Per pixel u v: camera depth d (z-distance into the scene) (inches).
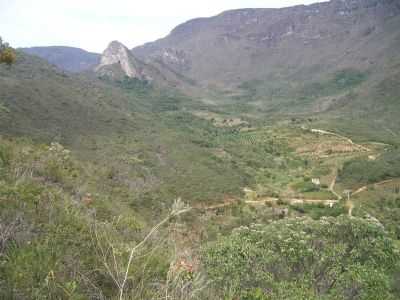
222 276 214.5
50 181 281.6
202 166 2118.6
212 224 1003.3
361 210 1595.7
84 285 118.9
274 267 252.2
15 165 259.3
